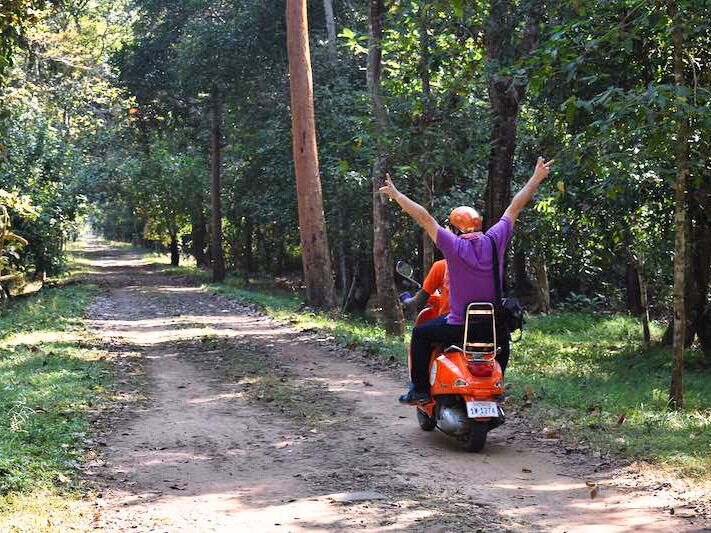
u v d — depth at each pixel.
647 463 6.81
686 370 14.15
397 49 16.77
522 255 29.22
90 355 14.44
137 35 44.44
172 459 7.36
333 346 15.59
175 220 52.88
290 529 5.38
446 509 5.76
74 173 39.28
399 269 7.43
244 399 10.39
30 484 6.24
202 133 42.78
